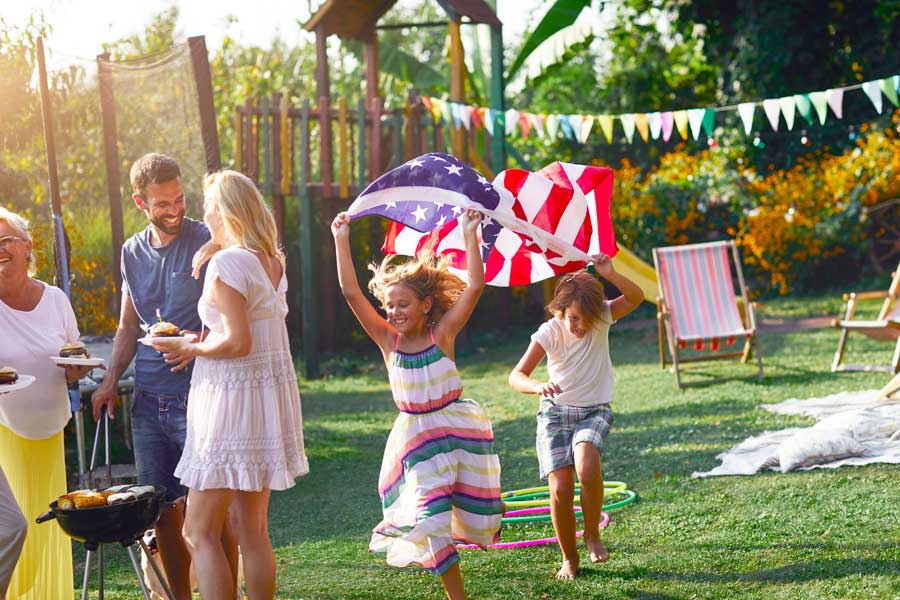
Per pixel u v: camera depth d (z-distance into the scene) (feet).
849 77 54.19
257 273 11.18
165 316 12.75
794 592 11.96
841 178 46.68
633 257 41.27
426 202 13.23
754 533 14.55
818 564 12.84
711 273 29.37
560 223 13.82
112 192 22.00
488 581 13.58
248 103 36.47
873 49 53.52
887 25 53.11
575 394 13.97
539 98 69.31
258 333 11.25
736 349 33.19
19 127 22.45
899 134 49.26
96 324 23.12
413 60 54.95
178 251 12.79
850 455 17.92
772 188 48.19
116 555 16.38
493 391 30.25
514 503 17.40
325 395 31.96
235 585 12.44
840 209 46.11
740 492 16.87
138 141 21.94
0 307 12.12
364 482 20.44
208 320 11.28
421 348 12.25
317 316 40.86
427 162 13.10
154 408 12.60
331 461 22.53
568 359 13.98
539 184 13.62
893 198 46.34
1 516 10.84
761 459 18.61
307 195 36.32
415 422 12.14
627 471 19.34
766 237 46.37
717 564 13.34
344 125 36.96
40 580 12.49
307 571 14.65
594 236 13.99
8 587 12.30
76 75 22.40
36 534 12.42
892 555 12.78
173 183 12.56
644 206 47.29
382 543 12.21
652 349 35.76
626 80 67.21
